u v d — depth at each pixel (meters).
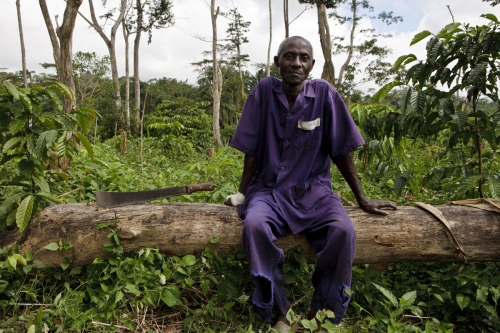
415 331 2.56
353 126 3.01
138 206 3.12
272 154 3.02
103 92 17.59
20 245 3.08
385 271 3.29
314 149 3.03
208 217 3.04
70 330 2.58
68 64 6.89
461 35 3.45
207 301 2.91
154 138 11.53
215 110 20.11
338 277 2.65
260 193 3.02
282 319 2.73
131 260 2.89
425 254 2.99
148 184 4.91
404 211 3.07
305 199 2.96
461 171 3.76
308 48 2.92
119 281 2.84
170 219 3.03
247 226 2.67
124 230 2.98
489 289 2.79
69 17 6.71
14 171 4.57
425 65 3.55
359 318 2.88
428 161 6.38
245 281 3.13
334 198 2.97
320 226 2.83
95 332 2.62
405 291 3.08
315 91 3.02
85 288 3.02
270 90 3.05
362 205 3.07
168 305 2.76
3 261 2.95
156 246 3.03
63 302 2.69
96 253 3.04
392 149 4.80
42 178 3.34
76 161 5.02
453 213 3.04
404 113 3.59
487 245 2.98
